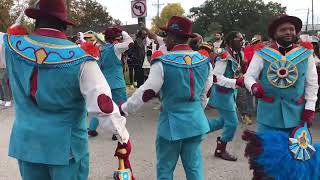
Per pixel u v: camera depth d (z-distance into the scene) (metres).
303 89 4.12
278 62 4.09
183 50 3.95
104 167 5.75
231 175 5.48
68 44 2.71
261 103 4.24
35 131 2.69
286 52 4.14
